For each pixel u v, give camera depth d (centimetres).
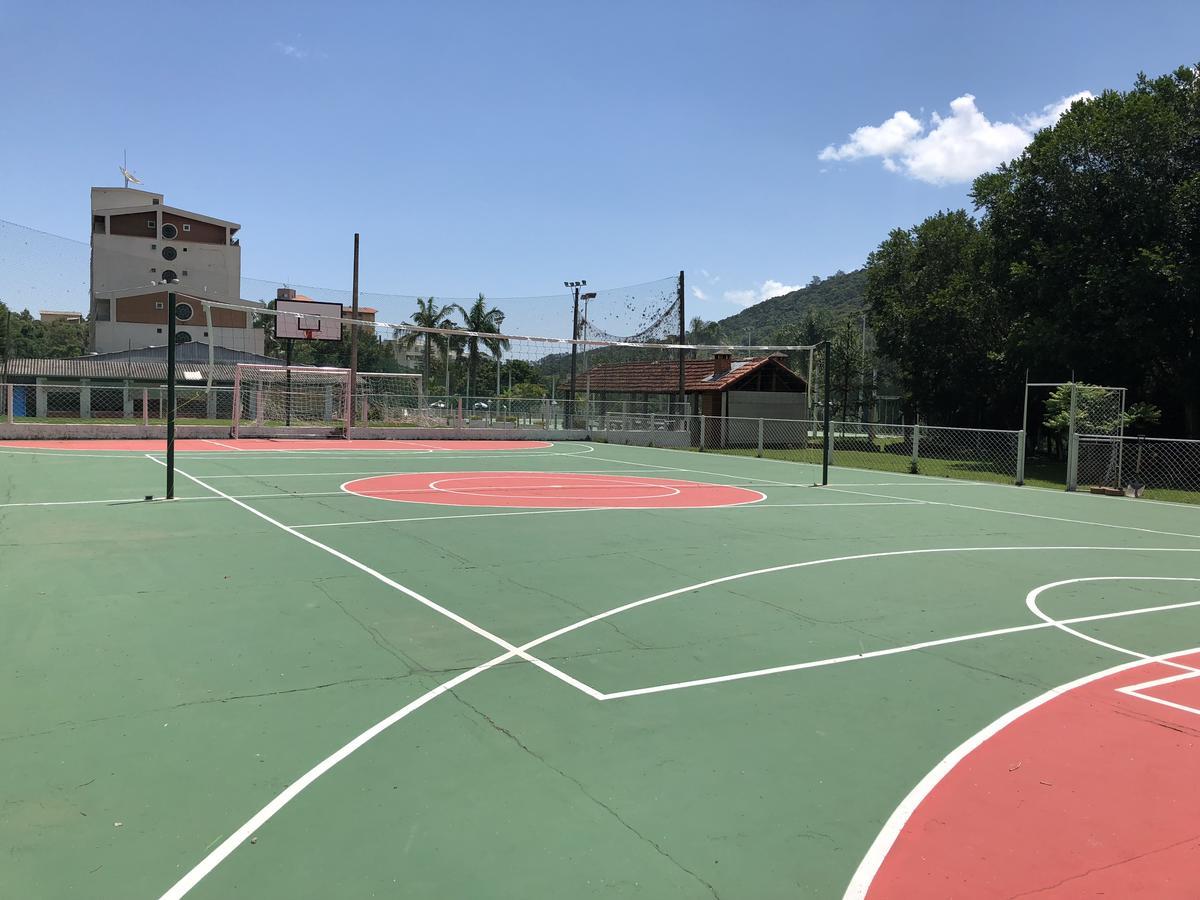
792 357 5569
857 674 541
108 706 450
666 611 684
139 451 2250
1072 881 308
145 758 388
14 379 4131
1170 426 2744
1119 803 371
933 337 3388
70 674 498
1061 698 506
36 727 420
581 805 354
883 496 1662
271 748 402
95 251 5953
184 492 1383
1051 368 2642
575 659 553
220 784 364
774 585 796
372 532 1030
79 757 387
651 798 363
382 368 5544
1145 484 2202
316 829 329
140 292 5672
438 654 555
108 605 656
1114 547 1088
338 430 3075
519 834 329
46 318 6109
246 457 2167
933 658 580
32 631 583
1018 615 707
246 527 1044
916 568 901
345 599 693
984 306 3141
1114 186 2372
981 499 1664
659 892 293
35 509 1154
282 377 3431
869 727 452
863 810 358
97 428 2667
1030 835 341
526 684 502
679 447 3388
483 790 365
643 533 1084
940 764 407
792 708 477
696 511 1329
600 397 4597
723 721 454
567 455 2650
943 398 3516
